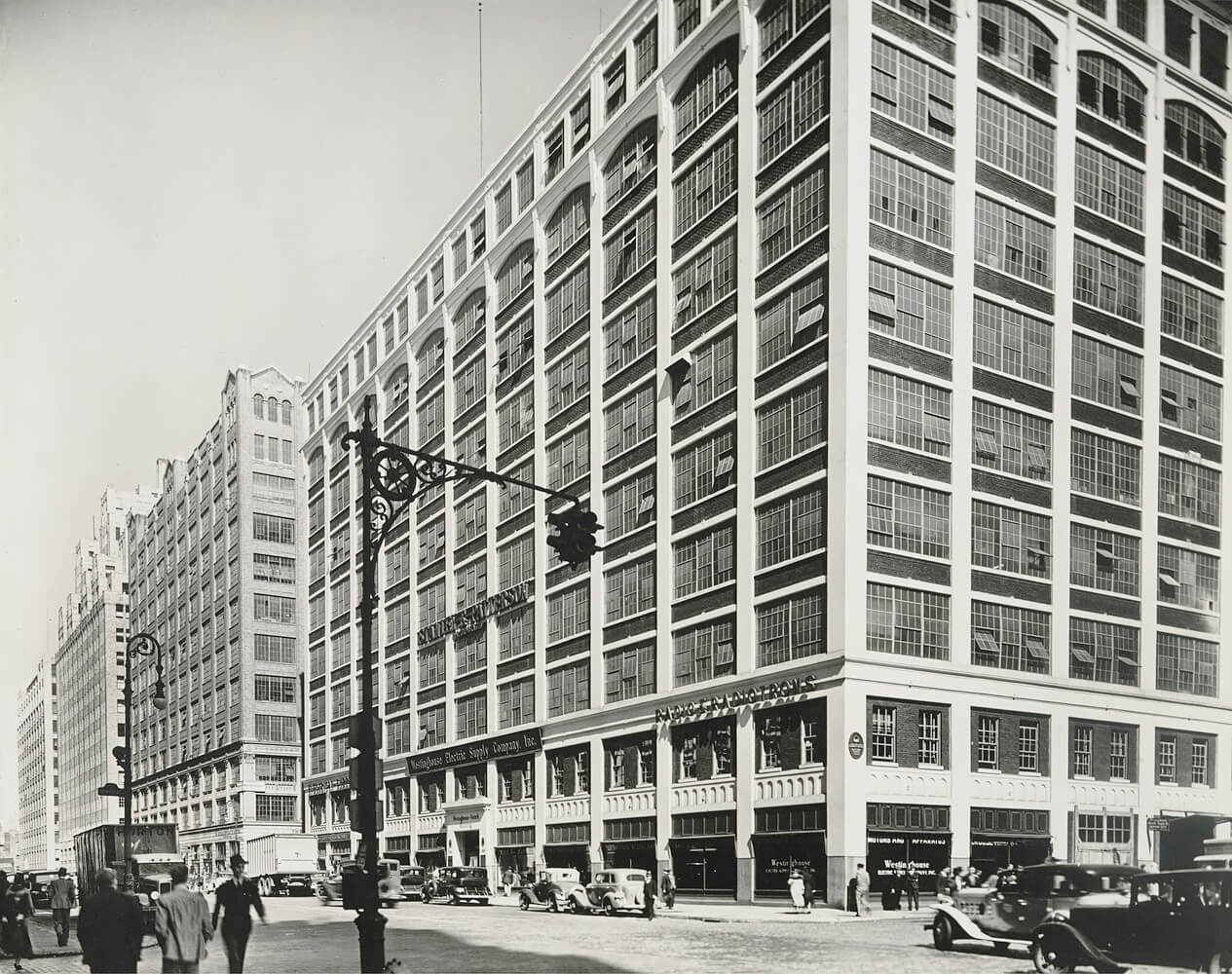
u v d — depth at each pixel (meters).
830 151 40.16
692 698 45.25
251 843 66.75
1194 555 46.84
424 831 70.50
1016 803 39.75
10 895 21.50
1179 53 49.22
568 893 41.41
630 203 53.22
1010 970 19.16
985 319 41.97
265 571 101.12
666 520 48.50
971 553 40.38
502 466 64.00
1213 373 48.72
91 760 127.25
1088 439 44.28
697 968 19.97
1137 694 43.34
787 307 42.09
